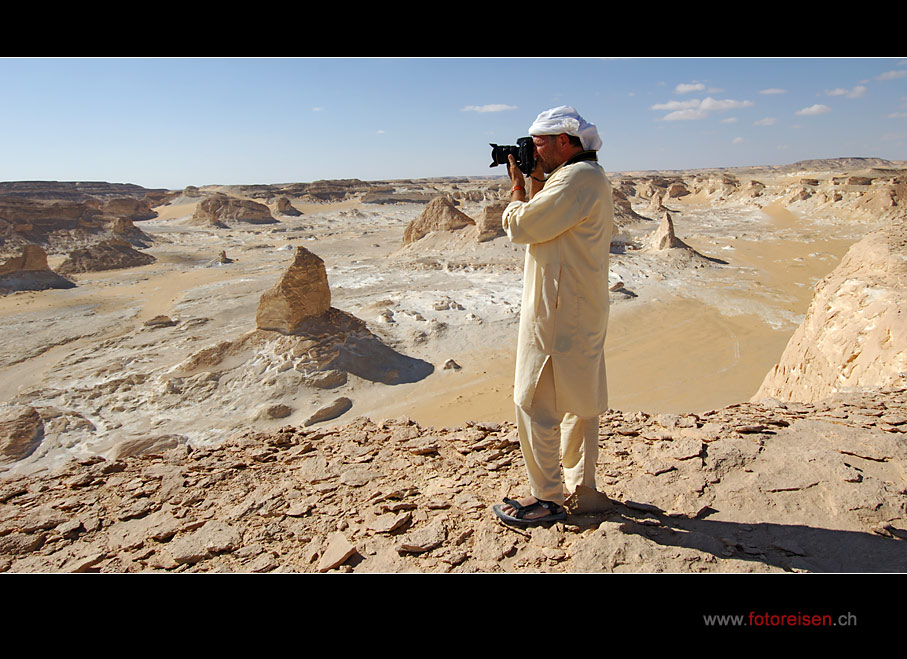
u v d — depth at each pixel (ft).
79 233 287.48
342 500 13.26
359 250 240.73
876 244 36.99
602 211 9.71
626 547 9.57
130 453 64.90
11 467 67.62
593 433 10.96
